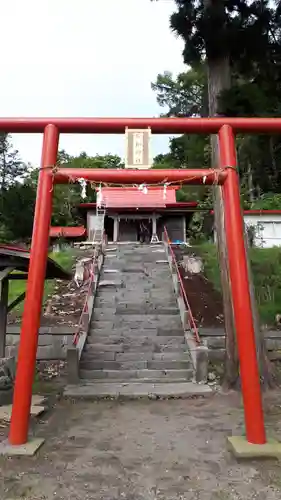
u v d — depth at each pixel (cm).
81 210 2856
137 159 620
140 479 440
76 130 638
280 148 1200
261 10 957
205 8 955
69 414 718
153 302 1405
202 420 678
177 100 3198
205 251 2091
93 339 1152
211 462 486
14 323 1279
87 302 1327
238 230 580
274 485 423
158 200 2786
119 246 2264
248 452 485
